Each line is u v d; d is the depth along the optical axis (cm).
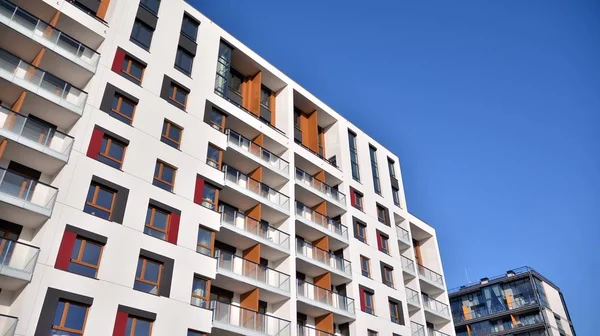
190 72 3369
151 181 2750
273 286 3158
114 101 2819
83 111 2641
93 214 2434
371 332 3672
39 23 2705
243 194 3316
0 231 2247
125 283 2383
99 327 2211
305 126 4488
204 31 3675
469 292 7212
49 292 2133
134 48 3083
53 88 2609
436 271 5094
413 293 4412
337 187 4322
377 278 4031
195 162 3041
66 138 2538
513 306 6700
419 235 5328
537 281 6850
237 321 2862
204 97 3359
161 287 2508
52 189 2383
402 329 3947
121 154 2706
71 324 2147
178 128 3073
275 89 4309
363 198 4438
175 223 2741
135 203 2614
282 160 3825
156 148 2869
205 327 2595
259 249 3241
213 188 3092
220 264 2928
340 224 4016
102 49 2917
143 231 2580
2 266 2053
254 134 3738
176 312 2506
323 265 3616
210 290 3005
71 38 2789
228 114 3512
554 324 6519
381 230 4409
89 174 2502
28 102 2528
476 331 6894
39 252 2180
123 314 2309
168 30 3369
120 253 2431
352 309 3631
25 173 2436
